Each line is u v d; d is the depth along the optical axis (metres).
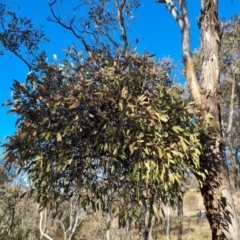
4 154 2.56
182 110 2.68
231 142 10.14
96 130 2.55
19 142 2.54
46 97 2.63
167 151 2.42
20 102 2.64
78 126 2.54
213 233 3.05
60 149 2.56
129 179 2.48
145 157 2.41
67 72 2.77
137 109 2.46
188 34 3.77
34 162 2.63
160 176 2.36
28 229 13.00
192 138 2.60
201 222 17.56
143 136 2.42
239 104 10.29
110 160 2.52
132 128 2.45
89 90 2.56
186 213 19.03
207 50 3.54
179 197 2.64
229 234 2.95
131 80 2.61
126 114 2.44
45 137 2.49
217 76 3.44
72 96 2.49
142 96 2.50
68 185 2.77
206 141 2.93
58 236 12.85
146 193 2.60
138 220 2.80
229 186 3.12
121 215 2.57
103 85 2.55
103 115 2.47
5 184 11.17
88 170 2.69
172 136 2.56
